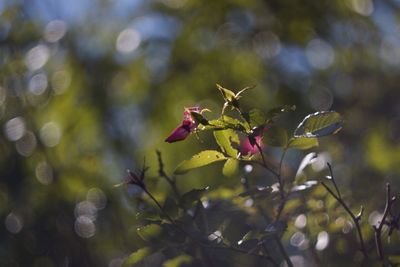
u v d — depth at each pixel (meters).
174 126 6.59
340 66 6.99
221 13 6.70
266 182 3.55
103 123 6.59
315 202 3.27
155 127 6.67
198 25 6.73
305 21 6.70
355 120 7.07
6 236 5.31
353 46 6.94
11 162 5.78
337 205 3.33
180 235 2.93
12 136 5.84
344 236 3.38
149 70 6.77
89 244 5.23
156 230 2.96
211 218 2.97
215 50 6.69
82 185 5.74
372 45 7.02
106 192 5.52
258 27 6.70
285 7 6.67
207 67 6.67
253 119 2.62
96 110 6.59
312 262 3.48
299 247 3.37
